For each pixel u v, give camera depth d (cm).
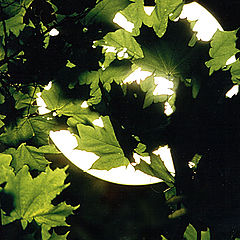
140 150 136
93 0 135
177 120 134
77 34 137
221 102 135
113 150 137
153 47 136
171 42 136
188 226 133
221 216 132
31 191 131
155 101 135
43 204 131
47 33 137
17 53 137
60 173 131
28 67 137
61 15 136
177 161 134
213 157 133
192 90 135
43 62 137
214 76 136
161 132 134
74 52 137
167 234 137
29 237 129
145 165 135
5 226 129
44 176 131
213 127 134
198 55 136
